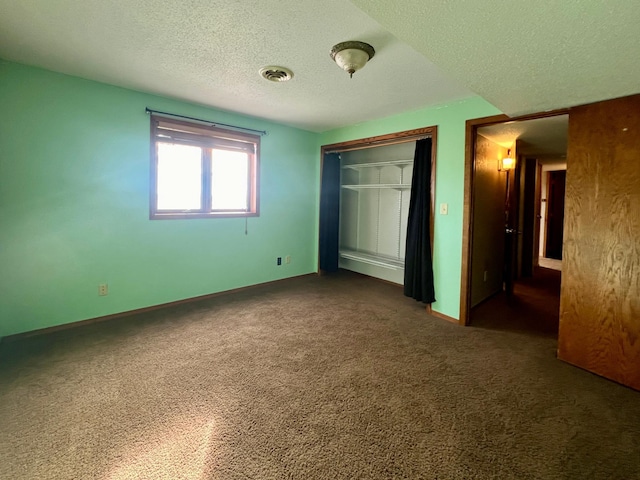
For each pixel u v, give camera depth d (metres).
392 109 3.59
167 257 3.58
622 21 1.27
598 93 2.09
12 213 2.66
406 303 3.88
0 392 1.98
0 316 2.65
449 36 1.43
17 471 1.41
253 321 3.22
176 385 2.09
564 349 2.48
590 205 2.30
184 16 1.85
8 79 2.56
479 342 2.83
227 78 2.78
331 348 2.66
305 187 4.92
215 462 1.48
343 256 5.44
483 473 1.44
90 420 1.74
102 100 3.01
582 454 1.56
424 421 1.79
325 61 2.39
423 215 3.56
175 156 3.60
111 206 3.15
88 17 1.89
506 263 4.28
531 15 1.25
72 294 2.99
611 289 2.21
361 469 1.46
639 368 2.10
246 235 4.27
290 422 1.76
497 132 3.64
